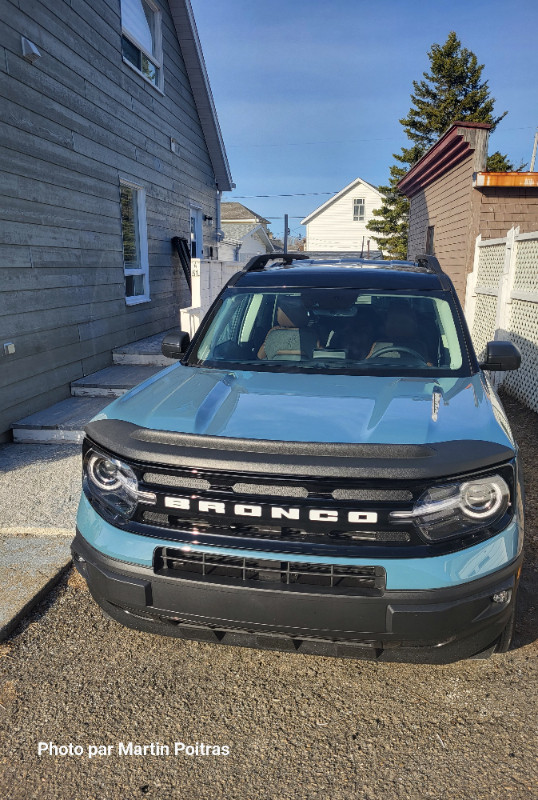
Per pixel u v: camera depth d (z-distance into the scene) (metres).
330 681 2.45
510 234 7.25
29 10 5.60
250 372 3.01
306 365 3.10
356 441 2.05
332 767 2.01
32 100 5.71
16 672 2.49
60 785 1.96
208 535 2.01
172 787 1.95
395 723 2.21
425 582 1.91
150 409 2.43
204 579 2.01
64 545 3.48
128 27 8.48
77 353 6.84
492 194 9.96
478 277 9.10
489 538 1.99
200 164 12.98
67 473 4.66
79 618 2.87
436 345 3.16
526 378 6.80
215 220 14.77
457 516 1.97
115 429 2.26
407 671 2.50
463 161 10.47
